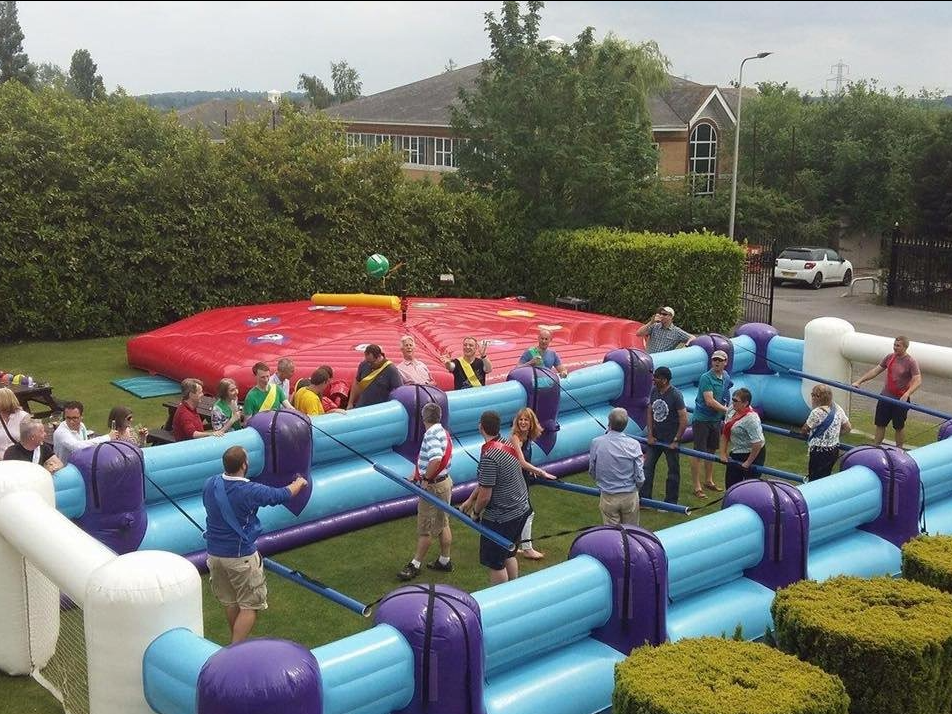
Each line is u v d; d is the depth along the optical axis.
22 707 6.42
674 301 21.31
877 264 41.34
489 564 7.66
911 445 13.05
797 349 13.98
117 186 18.91
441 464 8.17
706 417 10.82
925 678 5.55
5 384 11.58
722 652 5.43
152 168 19.36
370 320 16.58
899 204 40.16
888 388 12.13
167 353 15.29
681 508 8.92
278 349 14.36
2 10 74.56
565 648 6.38
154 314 19.64
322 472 9.60
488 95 25.27
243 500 6.56
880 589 6.21
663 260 21.19
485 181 25.39
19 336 18.98
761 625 7.19
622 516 8.52
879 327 23.55
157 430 11.35
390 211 21.98
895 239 27.67
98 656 5.33
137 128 19.56
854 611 5.92
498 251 23.64
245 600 6.71
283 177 20.88
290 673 4.61
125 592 5.21
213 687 4.57
